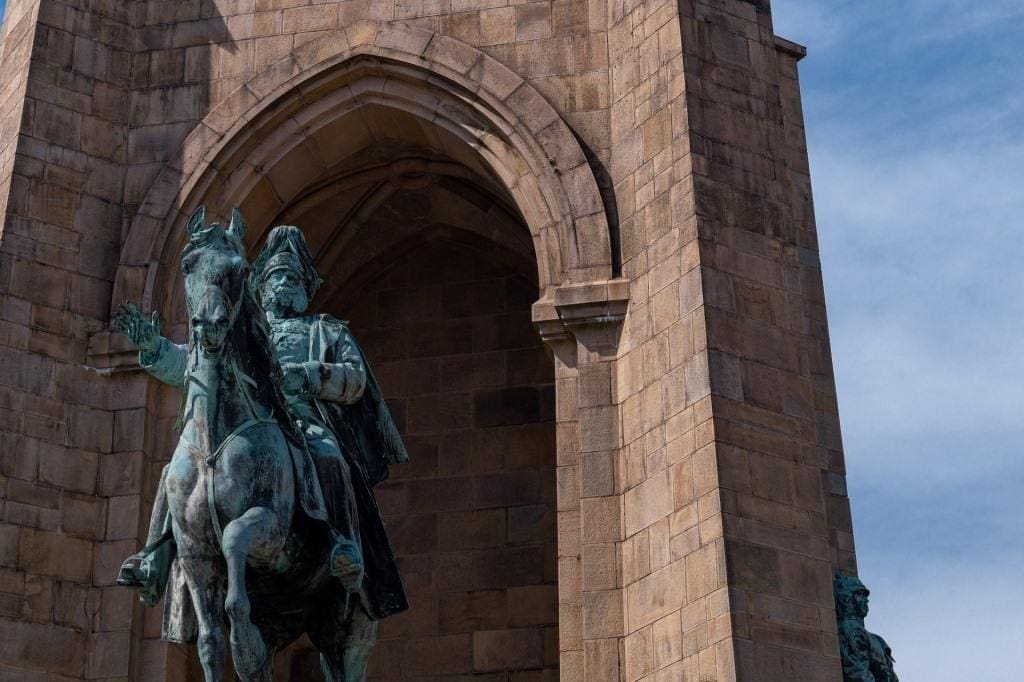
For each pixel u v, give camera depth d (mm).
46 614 22266
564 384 23031
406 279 28797
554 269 23641
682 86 23375
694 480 21266
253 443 16609
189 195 24672
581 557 22094
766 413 21734
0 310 23344
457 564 26656
